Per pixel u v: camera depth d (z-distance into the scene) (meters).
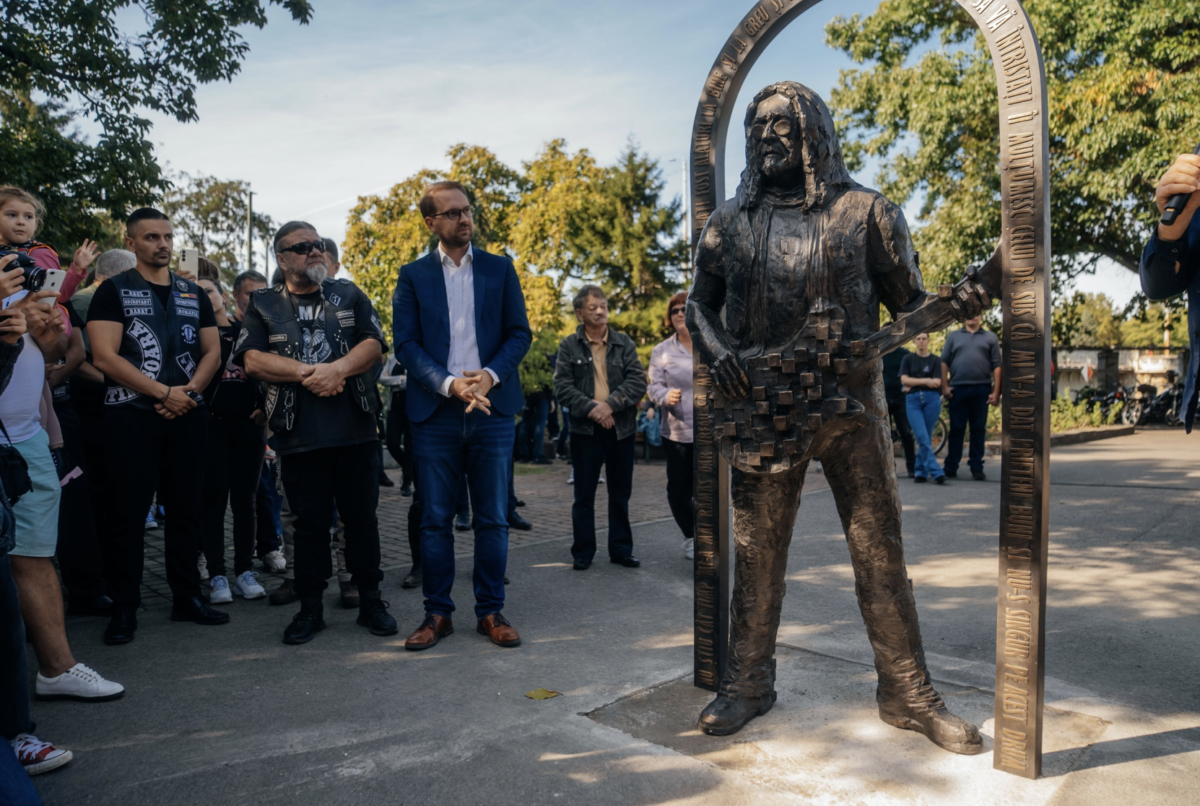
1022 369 2.31
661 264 32.53
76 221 12.05
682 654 3.66
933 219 20.09
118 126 12.07
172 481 4.29
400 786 2.47
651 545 6.35
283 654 3.78
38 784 2.53
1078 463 11.23
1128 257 19.91
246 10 12.12
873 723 2.82
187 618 4.37
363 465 4.18
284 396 4.04
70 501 4.54
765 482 2.74
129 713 3.08
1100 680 3.26
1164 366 29.70
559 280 32.22
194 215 40.94
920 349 9.78
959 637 3.88
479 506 4.05
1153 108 16.11
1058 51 17.23
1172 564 5.20
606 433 5.54
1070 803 2.27
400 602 4.76
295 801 2.40
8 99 12.92
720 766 2.54
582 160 30.66
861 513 2.67
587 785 2.44
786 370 2.56
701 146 3.10
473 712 3.02
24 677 2.67
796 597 4.66
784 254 2.59
